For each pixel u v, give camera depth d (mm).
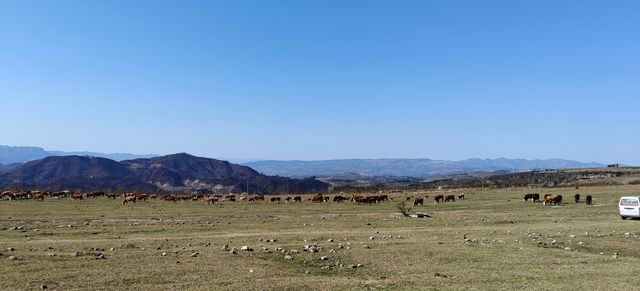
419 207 65938
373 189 174750
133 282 15648
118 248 23219
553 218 42781
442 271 17891
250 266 18500
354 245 24125
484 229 33062
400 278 16672
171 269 17641
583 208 55719
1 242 25938
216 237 28375
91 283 15422
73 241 26219
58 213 52656
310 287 15133
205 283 15539
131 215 50938
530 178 190625
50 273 16797
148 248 23281
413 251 22094
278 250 22375
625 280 16281
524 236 28188
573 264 19297
